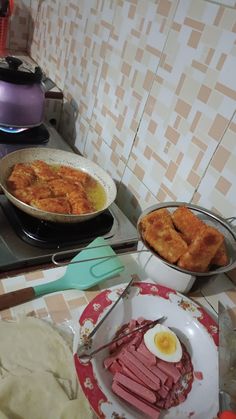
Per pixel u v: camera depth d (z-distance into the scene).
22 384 0.36
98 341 0.40
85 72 0.81
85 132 0.85
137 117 0.65
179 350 0.41
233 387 0.37
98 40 0.74
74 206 0.57
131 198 0.70
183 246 0.46
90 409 0.36
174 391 0.38
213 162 0.51
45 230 0.54
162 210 0.51
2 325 0.41
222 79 0.47
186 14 0.51
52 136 0.85
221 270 0.45
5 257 0.49
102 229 0.59
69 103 0.91
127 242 0.59
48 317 0.43
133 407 0.35
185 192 0.56
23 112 0.72
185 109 0.54
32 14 1.08
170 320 0.45
